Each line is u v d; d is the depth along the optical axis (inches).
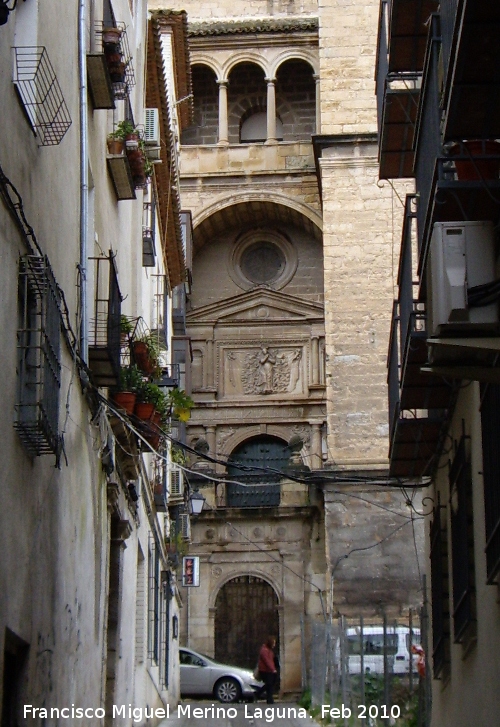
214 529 1720.0
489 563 520.7
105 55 628.7
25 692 437.1
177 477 1250.6
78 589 559.8
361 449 1615.4
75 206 565.6
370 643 1075.9
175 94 1521.9
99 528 640.4
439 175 476.4
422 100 529.7
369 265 1684.3
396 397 698.8
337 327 1665.8
